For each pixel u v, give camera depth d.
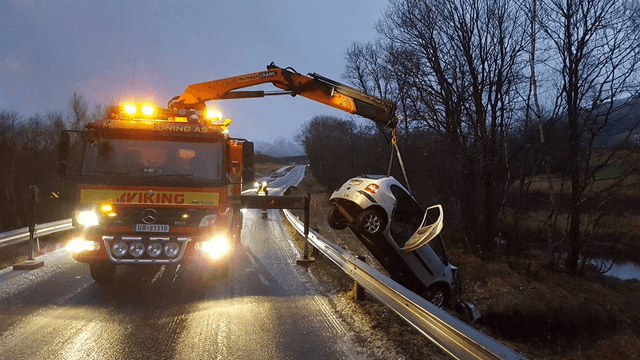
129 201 7.52
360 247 17.58
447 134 22.28
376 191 10.28
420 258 10.60
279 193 53.53
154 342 5.42
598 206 19.75
